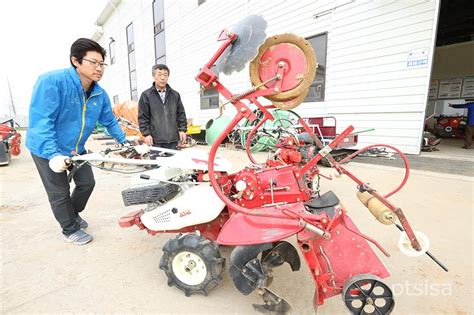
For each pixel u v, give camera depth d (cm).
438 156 534
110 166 211
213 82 148
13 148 702
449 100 988
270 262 170
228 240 144
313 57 136
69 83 212
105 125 272
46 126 202
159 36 1219
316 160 179
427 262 206
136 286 189
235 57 140
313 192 226
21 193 404
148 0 1248
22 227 286
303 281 191
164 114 340
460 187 360
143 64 1417
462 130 833
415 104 516
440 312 158
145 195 188
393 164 489
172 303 171
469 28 968
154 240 257
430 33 481
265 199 173
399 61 520
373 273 142
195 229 192
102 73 223
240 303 171
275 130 322
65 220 245
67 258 225
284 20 682
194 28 981
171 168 194
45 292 183
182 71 1096
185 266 175
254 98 145
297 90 138
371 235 249
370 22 541
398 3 504
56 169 189
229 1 818
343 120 609
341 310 164
